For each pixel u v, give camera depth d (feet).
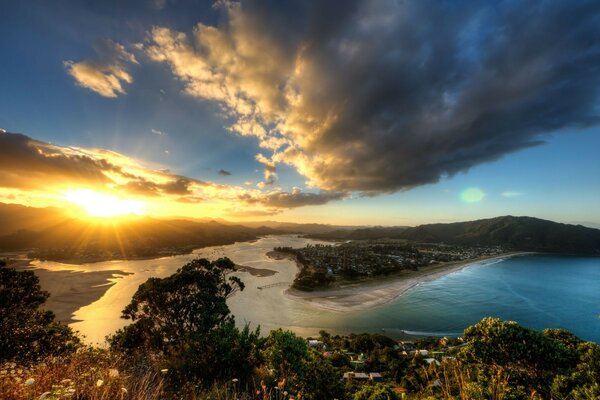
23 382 12.14
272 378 28.04
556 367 28.66
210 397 17.81
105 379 12.70
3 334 45.70
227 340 29.17
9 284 51.06
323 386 33.60
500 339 31.01
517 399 25.07
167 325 52.49
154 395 13.44
